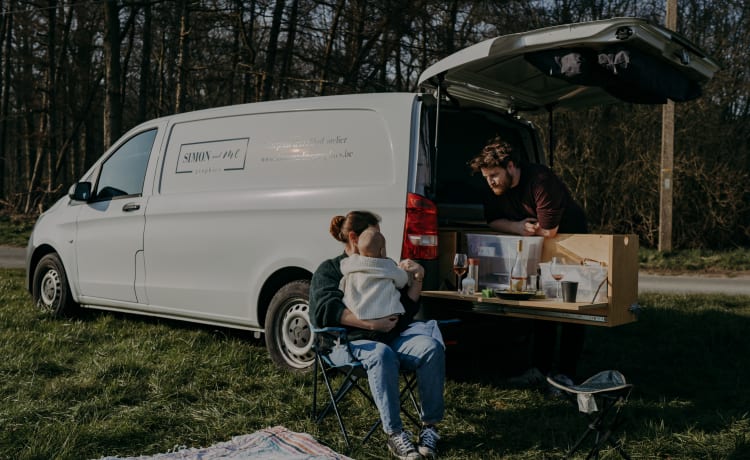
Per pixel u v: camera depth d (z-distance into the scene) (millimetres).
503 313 3838
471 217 5082
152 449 3469
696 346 5953
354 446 3523
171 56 25422
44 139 24953
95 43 25062
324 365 3785
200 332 5879
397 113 4480
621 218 17234
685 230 16734
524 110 5637
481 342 4512
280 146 5000
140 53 28188
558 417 4039
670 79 4246
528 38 3977
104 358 5004
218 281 5215
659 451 3527
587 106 5500
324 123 4809
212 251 5238
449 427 3863
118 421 3793
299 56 19562
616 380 3062
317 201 4656
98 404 4031
